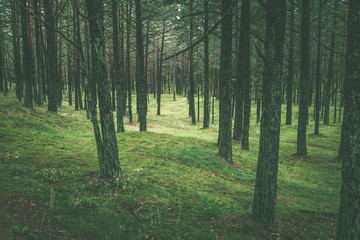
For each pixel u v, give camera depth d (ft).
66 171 22.22
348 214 11.41
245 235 16.70
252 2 55.21
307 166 45.24
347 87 11.66
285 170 40.68
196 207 19.77
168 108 148.66
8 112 44.45
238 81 59.06
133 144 39.86
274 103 17.71
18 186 17.11
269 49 17.81
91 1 19.61
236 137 62.13
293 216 21.74
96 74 20.53
